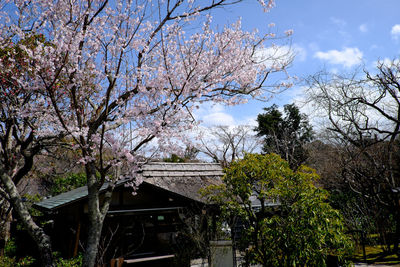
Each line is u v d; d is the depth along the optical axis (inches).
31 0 249.4
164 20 214.4
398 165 504.7
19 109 249.8
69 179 627.2
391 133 432.5
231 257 321.1
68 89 217.5
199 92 220.2
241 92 242.5
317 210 244.1
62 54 209.5
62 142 308.5
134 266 331.6
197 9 221.0
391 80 444.5
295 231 241.3
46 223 473.4
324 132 603.8
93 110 235.9
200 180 422.3
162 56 235.1
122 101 208.2
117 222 333.4
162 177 398.6
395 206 367.2
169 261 345.7
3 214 387.5
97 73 223.1
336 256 250.8
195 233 316.2
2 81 239.5
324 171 592.7
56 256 333.1
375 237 400.5
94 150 225.1
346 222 400.8
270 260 259.0
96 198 186.7
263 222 261.1
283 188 266.5
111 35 228.5
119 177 221.1
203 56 236.5
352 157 431.2
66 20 223.3
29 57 212.7
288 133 995.9
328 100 487.5
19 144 315.3
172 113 203.5
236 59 250.2
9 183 189.3
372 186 400.2
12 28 224.7
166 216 368.8
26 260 329.7
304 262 245.8
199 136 228.5
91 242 178.9
